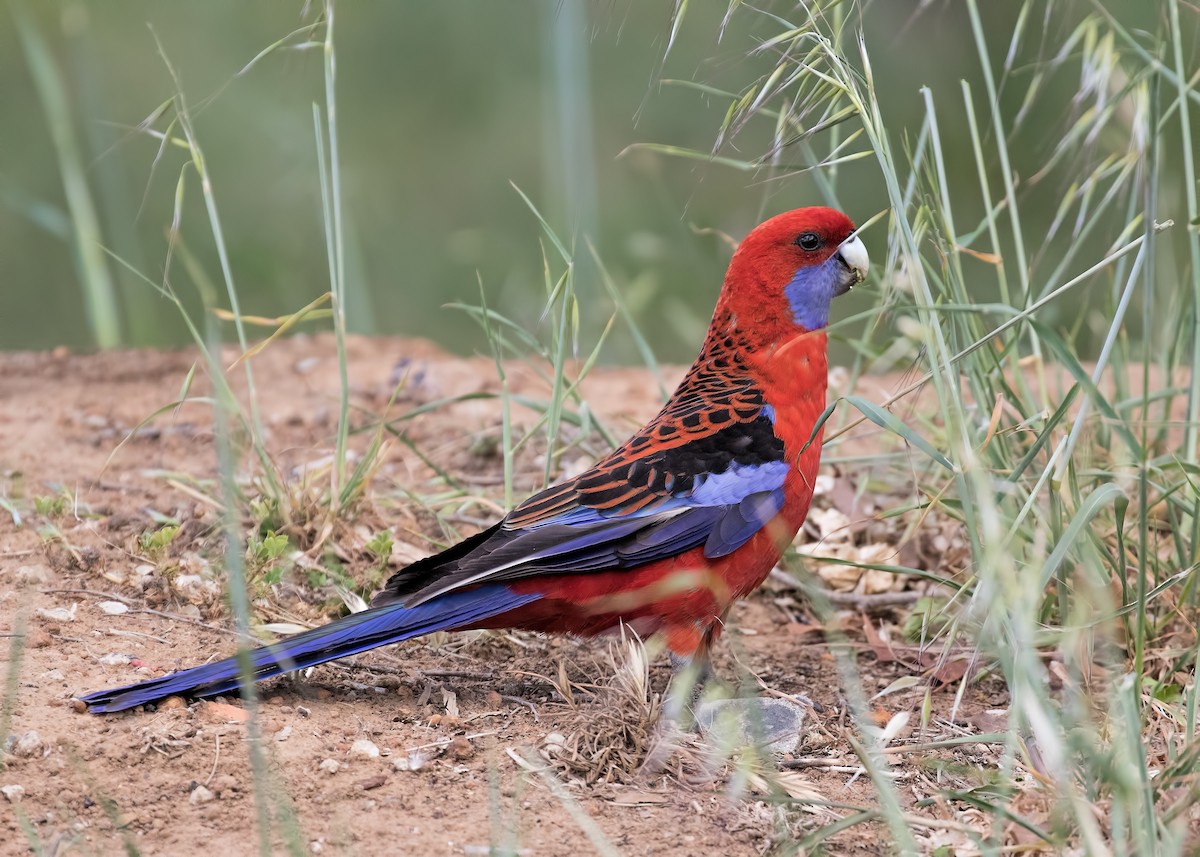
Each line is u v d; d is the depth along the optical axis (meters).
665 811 7.08
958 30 18.06
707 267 17.09
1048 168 9.66
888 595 9.97
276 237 19.44
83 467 11.27
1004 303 9.36
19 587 8.78
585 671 8.82
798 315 8.88
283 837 6.54
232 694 7.76
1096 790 6.72
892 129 18.03
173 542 9.73
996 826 6.34
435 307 19.59
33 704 7.38
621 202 18.47
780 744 7.88
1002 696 8.75
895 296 9.52
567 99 13.81
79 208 14.34
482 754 7.52
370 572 9.52
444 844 6.59
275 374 14.39
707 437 8.47
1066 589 8.48
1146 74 9.14
